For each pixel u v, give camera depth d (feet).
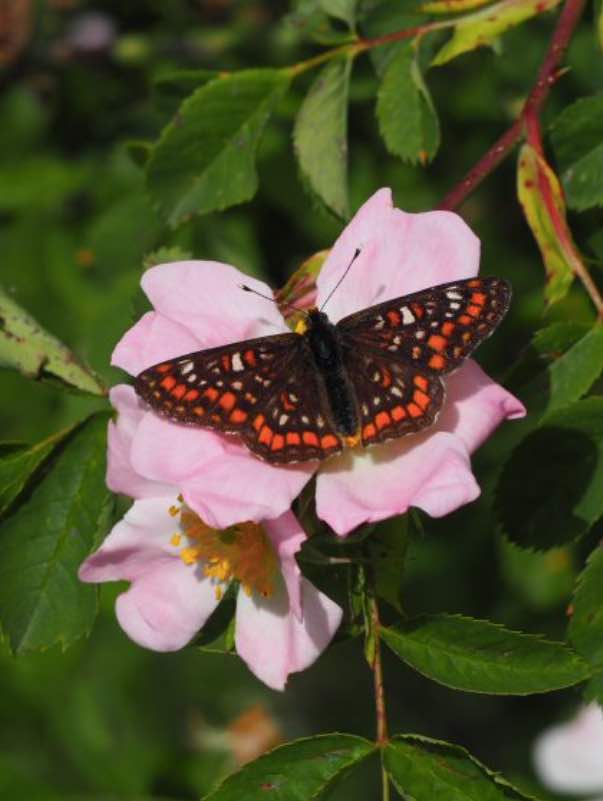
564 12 1.39
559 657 1.24
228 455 1.23
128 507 1.40
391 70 1.42
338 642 1.26
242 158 1.42
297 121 1.43
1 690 1.66
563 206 1.35
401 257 1.27
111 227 1.67
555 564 1.67
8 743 1.64
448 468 1.22
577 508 1.30
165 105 1.49
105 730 1.65
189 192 1.42
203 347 1.25
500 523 1.30
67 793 1.53
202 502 1.21
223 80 1.42
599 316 1.32
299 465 1.22
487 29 1.40
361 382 1.23
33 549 1.30
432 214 1.27
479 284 1.23
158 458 1.22
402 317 1.24
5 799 1.50
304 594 1.24
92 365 1.52
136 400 1.24
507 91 1.67
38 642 1.30
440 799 1.24
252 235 1.66
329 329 1.24
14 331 1.33
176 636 1.26
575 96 1.59
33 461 1.32
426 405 1.22
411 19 1.43
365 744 1.26
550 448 1.30
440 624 1.25
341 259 1.28
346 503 1.21
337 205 1.42
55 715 1.65
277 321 1.27
